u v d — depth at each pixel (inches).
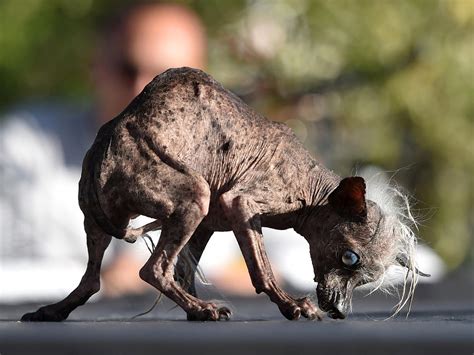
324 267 267.0
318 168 271.9
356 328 194.4
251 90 548.1
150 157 249.9
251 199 259.8
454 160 556.7
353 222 264.7
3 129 534.9
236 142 262.2
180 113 255.4
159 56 502.6
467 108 553.9
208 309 247.8
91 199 253.3
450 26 544.1
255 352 167.9
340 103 548.1
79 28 570.6
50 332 183.6
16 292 503.5
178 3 550.0
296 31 550.0
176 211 248.4
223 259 519.5
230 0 559.2
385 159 549.3
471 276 582.9
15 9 558.3
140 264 485.1
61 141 541.3
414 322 222.4
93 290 259.8
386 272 269.9
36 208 532.7
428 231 555.2
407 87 541.3
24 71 566.3
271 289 255.1
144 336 176.4
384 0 541.6
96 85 522.9
